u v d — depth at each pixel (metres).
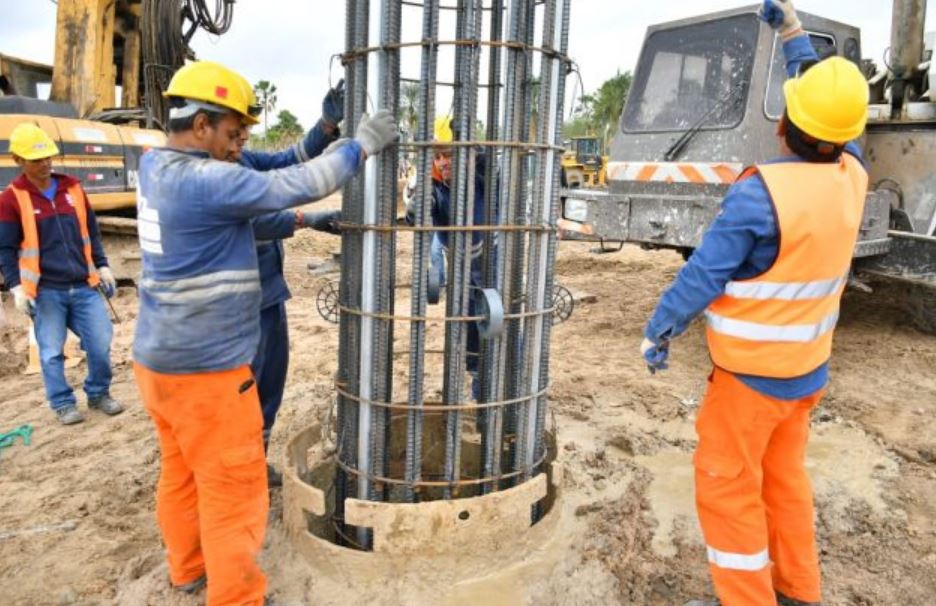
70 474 4.11
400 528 2.89
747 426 2.51
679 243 6.04
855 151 2.71
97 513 3.68
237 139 2.64
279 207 2.41
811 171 2.39
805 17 6.48
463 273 2.88
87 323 4.87
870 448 4.43
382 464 3.07
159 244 2.47
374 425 3.03
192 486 2.85
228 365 2.54
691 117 6.60
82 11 9.02
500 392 3.05
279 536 3.23
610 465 4.11
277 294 3.58
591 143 21.80
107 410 5.01
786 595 2.79
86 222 4.84
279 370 3.71
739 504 2.56
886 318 7.38
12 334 7.07
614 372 5.83
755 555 2.56
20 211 4.54
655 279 9.63
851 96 2.30
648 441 4.48
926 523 3.60
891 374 5.76
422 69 2.68
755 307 2.44
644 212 6.26
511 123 2.81
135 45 10.15
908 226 6.52
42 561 3.26
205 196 2.37
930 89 6.32
